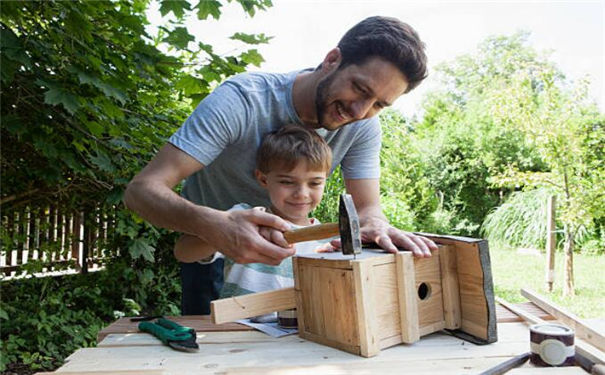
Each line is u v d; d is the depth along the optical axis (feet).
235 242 4.50
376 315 4.56
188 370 4.09
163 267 19.86
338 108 5.70
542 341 4.09
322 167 6.63
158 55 8.35
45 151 8.51
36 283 17.49
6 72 6.84
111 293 18.70
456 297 5.13
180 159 5.42
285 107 6.39
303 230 4.67
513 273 25.86
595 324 5.20
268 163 6.41
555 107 23.02
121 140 9.85
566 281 20.83
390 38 5.23
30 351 13.60
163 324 5.22
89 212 18.51
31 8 7.01
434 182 43.68
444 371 4.02
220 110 5.70
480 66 101.14
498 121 24.93
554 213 21.66
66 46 7.31
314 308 4.94
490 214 39.86
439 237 5.32
